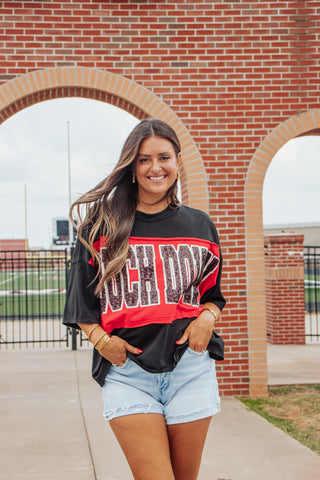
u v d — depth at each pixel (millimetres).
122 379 1844
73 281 1895
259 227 6172
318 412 5527
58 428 5008
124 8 6012
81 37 5945
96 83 5949
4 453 4332
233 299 6156
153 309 1823
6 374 7613
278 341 10078
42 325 13594
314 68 6242
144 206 1943
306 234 35781
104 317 1854
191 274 1891
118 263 1805
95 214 1914
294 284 10133
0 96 5867
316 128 6234
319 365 7965
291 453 4227
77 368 8016
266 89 6195
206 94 6125
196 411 1864
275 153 6199
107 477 3777
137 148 1839
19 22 5898
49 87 5902
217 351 1983
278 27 6207
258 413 5469
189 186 6133
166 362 1831
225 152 6152
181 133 6094
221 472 3828
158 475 1697
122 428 1783
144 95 6027
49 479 3758
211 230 2018
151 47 6043
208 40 6121
